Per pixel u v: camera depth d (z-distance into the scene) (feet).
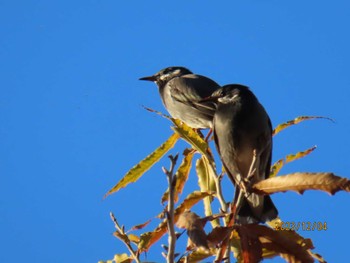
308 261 20.33
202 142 26.55
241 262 21.94
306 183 19.03
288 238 20.43
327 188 18.71
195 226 18.94
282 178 19.63
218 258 19.63
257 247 20.20
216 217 20.51
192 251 21.12
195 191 24.43
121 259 23.08
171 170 16.80
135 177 27.86
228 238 19.95
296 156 28.04
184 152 27.99
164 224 22.30
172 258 16.61
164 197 27.63
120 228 22.16
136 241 23.81
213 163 26.30
